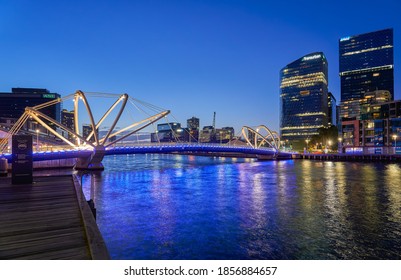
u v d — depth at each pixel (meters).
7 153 68.06
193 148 102.44
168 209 27.16
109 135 77.94
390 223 21.77
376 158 106.75
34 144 92.25
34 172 69.62
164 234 19.27
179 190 39.75
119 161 139.62
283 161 124.75
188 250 16.30
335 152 152.25
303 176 57.44
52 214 12.85
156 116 86.81
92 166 75.75
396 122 107.25
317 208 27.20
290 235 18.95
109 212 25.97
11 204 14.68
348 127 127.81
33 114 71.75
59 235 10.16
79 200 14.19
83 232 10.48
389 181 47.06
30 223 11.54
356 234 19.08
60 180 23.00
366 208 27.03
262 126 148.50
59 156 68.38
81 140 76.75
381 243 17.38
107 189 40.88
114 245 17.17
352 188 39.78
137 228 20.73
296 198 32.69
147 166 96.44
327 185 43.34
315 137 182.88
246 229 20.36
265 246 16.88
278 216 24.16
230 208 27.50
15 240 9.65
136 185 45.47
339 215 24.34
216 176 60.12
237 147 120.19
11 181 21.86
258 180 51.91
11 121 151.12
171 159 164.88
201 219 23.27
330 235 18.89
